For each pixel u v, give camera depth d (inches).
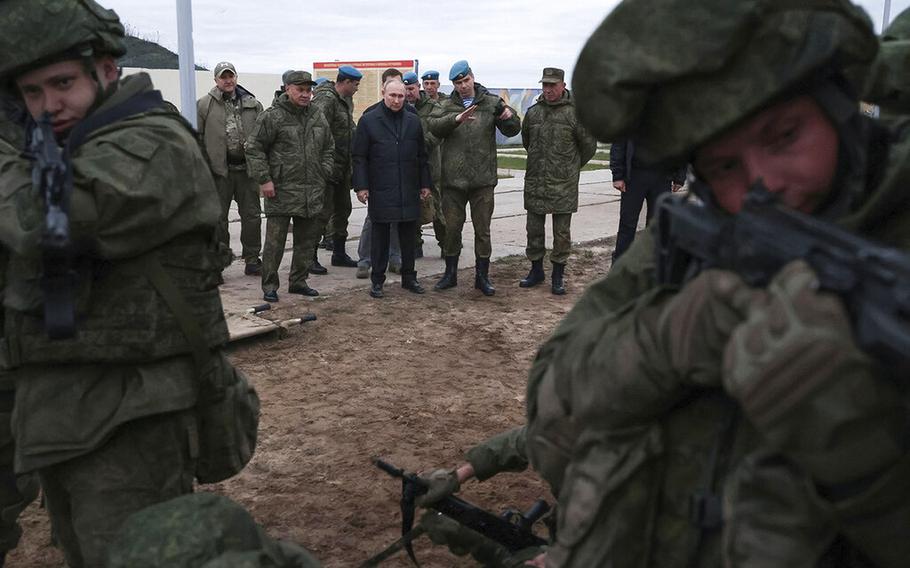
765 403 28.5
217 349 81.8
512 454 90.6
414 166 275.1
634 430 39.1
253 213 306.3
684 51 32.2
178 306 75.5
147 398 74.4
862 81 35.6
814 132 33.3
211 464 85.7
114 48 75.2
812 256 29.0
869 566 33.8
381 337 236.1
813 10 31.1
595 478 40.2
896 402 27.5
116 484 75.5
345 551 123.7
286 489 143.9
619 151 293.7
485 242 288.8
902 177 32.8
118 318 73.2
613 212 496.4
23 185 69.2
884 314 26.2
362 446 162.4
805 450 28.8
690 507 37.6
